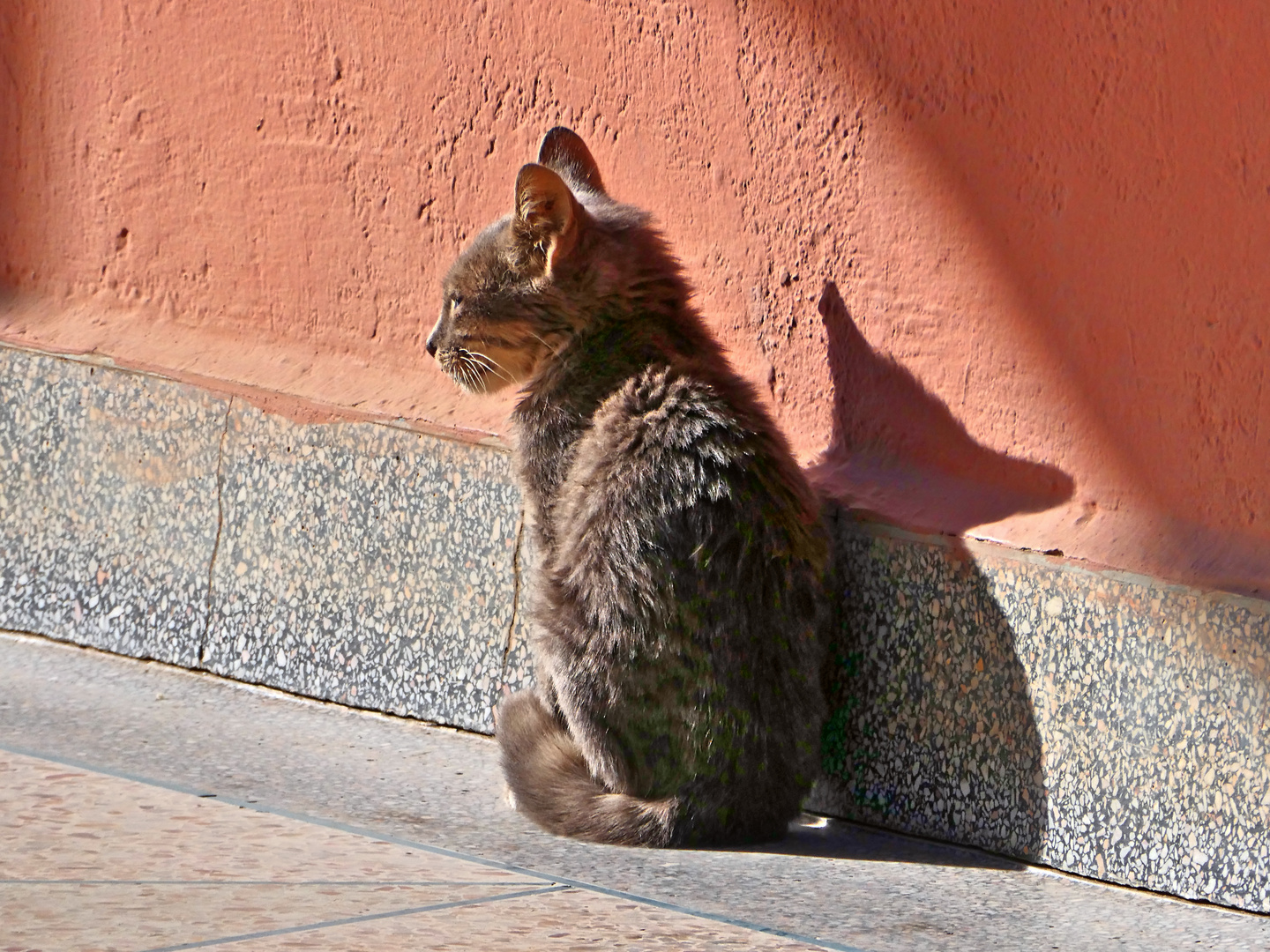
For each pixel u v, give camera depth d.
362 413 6.70
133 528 7.30
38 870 4.41
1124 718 4.94
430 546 6.53
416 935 4.05
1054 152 5.21
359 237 7.01
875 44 5.62
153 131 7.60
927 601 5.37
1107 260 5.11
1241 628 4.69
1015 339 5.36
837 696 5.62
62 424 7.48
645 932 4.23
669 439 5.29
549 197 5.57
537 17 6.48
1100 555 5.02
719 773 5.28
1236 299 4.82
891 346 5.68
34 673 7.11
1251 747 4.68
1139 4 4.96
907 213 5.60
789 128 5.86
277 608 6.93
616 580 5.25
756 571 5.25
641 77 6.24
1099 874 5.00
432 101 6.77
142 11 7.59
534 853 5.08
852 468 5.74
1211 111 4.83
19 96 8.02
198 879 4.44
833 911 4.62
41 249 8.00
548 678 5.58
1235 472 4.85
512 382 5.95
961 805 5.33
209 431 7.07
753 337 6.04
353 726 6.57
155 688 6.95
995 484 5.43
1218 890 4.77
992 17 5.32
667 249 5.82
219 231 7.43
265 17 7.21
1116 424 5.12
